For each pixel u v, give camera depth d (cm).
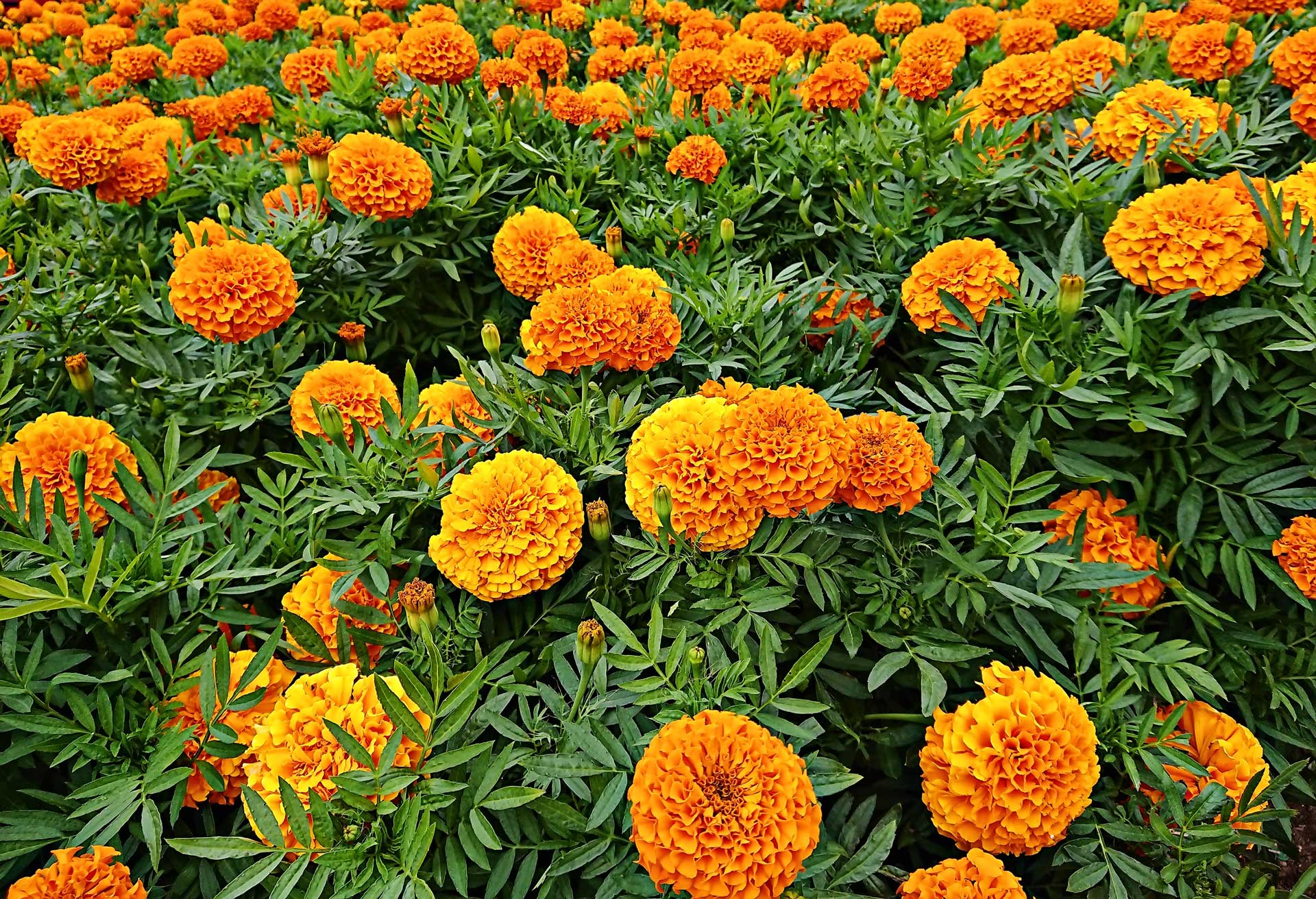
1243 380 59
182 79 134
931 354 67
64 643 52
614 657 48
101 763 48
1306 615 61
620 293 62
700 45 114
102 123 80
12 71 119
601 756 46
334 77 99
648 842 41
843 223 77
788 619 54
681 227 78
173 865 49
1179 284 60
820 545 54
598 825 44
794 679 47
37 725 47
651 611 52
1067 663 54
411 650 52
